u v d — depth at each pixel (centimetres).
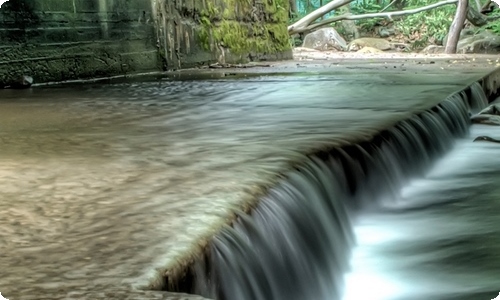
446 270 430
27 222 300
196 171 410
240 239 303
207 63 1633
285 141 525
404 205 570
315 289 369
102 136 563
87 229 287
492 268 430
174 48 1491
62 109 765
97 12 1261
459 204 573
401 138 636
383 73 1309
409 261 445
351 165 518
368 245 473
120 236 276
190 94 923
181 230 283
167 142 528
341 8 3127
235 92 947
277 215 358
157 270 235
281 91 954
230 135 561
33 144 525
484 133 916
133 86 1066
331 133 569
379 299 390
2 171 420
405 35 3067
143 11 1391
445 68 1469
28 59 1116
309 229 393
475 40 2594
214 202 330
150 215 308
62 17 1180
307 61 1858
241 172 405
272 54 1948
